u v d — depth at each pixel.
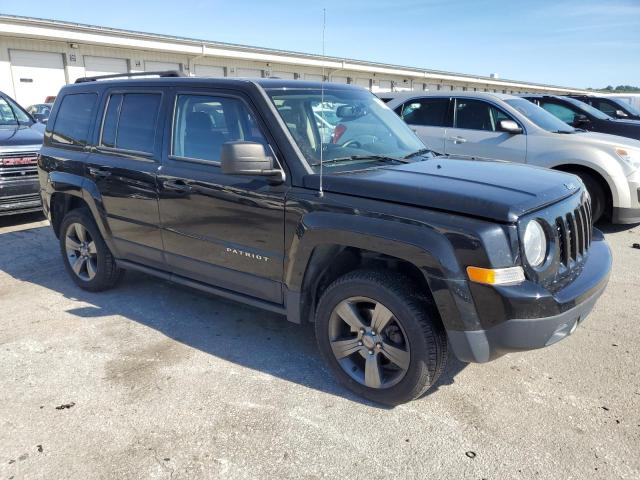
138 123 4.22
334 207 3.02
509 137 7.34
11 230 7.29
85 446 2.74
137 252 4.34
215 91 3.70
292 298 3.31
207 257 3.77
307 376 3.41
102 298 4.76
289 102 3.54
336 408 3.06
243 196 3.41
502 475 2.51
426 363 2.85
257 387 3.28
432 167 3.40
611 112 12.79
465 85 50.44
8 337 3.97
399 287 2.88
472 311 2.65
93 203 4.50
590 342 3.83
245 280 3.58
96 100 4.64
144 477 2.52
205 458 2.64
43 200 5.22
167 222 3.97
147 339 3.94
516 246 2.62
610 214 6.84
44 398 3.17
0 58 24.36
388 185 2.92
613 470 2.53
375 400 3.10
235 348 3.79
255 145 3.13
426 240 2.69
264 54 32.81
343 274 3.31
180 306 4.57
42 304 4.62
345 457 2.64
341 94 4.03
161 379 3.38
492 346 2.70
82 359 3.63
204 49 30.12
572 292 2.79
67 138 4.89
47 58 25.88
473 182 2.99
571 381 3.32
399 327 2.92
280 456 2.66
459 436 2.80
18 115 8.67
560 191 3.04
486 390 3.23
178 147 3.91
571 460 2.60
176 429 2.87
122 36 27.05
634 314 4.31
